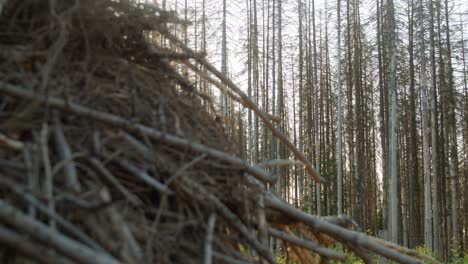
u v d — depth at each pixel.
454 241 15.52
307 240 2.34
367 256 2.40
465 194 20.52
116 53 2.22
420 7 14.87
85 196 1.46
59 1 2.03
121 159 1.67
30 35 1.92
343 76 20.08
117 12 2.36
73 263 1.25
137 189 1.68
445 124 17.48
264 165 2.41
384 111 16.95
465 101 19.50
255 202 1.96
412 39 15.61
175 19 2.53
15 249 1.25
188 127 1.99
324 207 19.88
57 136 1.58
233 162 1.93
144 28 2.41
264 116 2.78
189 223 1.65
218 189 1.86
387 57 15.70
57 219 1.32
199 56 2.60
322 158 20.28
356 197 17.89
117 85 1.96
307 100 19.52
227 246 1.84
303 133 20.70
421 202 20.66
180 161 1.83
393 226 12.30
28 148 1.51
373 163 21.47
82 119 1.71
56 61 1.81
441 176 17.52
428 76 17.53
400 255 2.19
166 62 2.43
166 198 1.70
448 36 16.55
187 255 1.64
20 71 1.74
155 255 1.52
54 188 1.43
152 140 1.82
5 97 1.65
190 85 2.43
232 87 2.69
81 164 1.57
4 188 1.38
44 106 1.61
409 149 20.06
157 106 2.00
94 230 1.40
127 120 1.76
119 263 1.28
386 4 14.29
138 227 1.54
